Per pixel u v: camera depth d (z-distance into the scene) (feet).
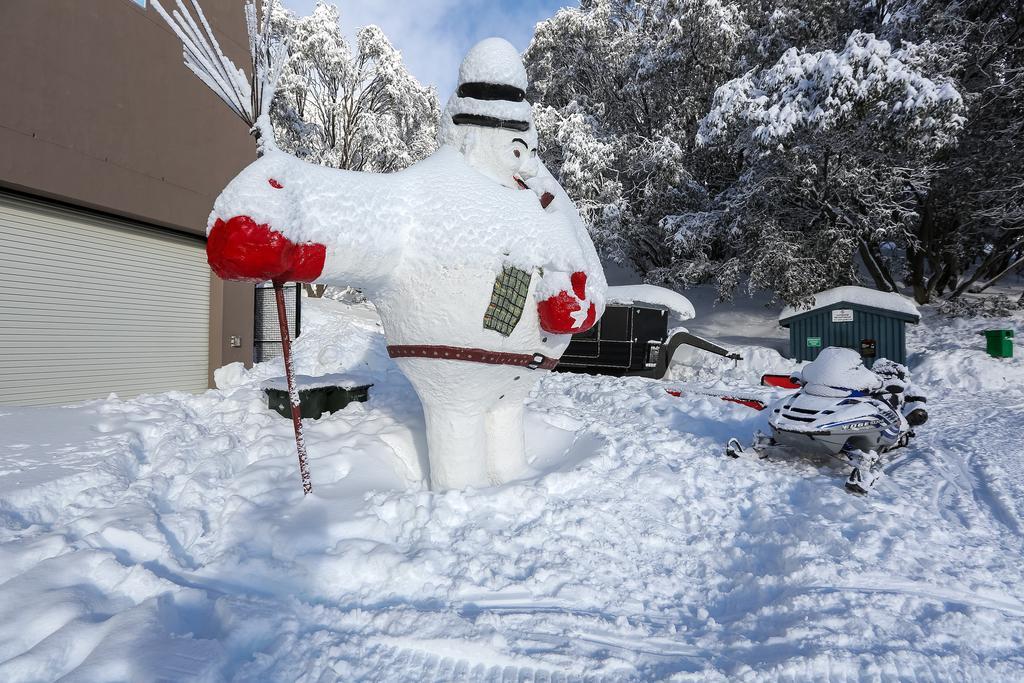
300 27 101.09
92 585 10.11
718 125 59.57
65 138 26.81
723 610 11.34
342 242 12.81
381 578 11.25
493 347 14.39
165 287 34.24
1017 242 66.18
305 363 43.34
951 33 61.82
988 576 12.22
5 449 17.33
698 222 70.33
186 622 9.64
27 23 25.18
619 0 99.55
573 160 78.54
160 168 32.01
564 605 10.98
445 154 15.39
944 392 42.34
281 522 12.67
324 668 8.57
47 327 27.48
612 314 46.34
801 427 18.98
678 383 40.91
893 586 11.68
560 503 15.10
